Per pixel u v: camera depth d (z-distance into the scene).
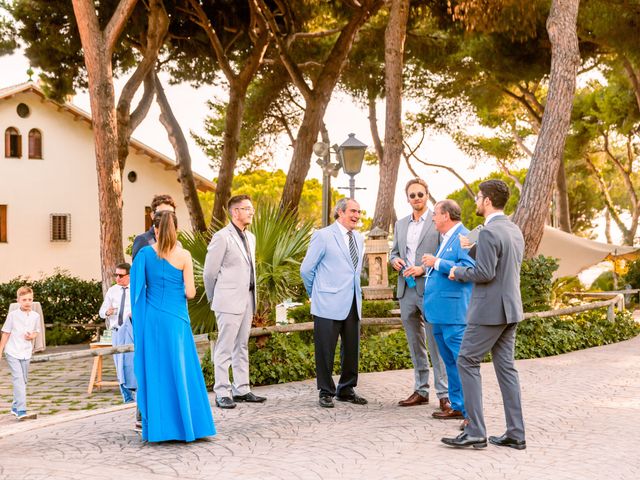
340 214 8.05
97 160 15.95
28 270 29.64
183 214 32.06
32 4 19.97
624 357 11.75
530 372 10.23
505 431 6.60
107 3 18.98
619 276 31.12
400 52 17.47
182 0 19.77
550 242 21.84
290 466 5.62
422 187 7.73
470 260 6.81
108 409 8.11
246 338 8.18
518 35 22.41
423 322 7.90
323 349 7.88
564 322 13.50
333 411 7.62
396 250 7.92
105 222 16.05
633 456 5.83
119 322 9.96
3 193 29.20
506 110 30.95
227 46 20.73
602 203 46.41
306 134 18.78
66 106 29.55
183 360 6.42
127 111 18.27
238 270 7.89
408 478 5.28
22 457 5.98
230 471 5.51
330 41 23.84
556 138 14.44
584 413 7.46
